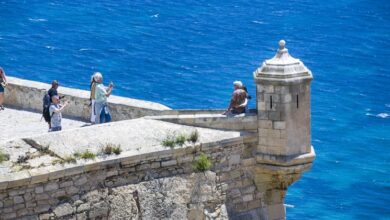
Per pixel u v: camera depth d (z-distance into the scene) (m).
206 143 36.22
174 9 154.38
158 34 138.50
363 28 151.38
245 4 162.38
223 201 37.19
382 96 118.81
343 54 135.88
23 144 34.03
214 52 130.25
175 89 111.25
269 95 36.53
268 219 38.28
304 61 132.25
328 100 116.44
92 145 34.53
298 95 36.50
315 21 154.00
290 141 36.75
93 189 34.12
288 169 36.91
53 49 127.06
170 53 128.00
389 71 128.88
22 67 118.75
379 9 163.00
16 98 44.84
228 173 37.12
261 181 37.78
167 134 35.97
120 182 34.69
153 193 35.38
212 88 111.62
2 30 137.12
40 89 44.00
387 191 91.62
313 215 85.56
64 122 41.94
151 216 35.34
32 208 32.94
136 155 34.69
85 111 42.34
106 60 123.19
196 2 160.25
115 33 137.50
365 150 101.94
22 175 32.56
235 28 145.62
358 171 96.06
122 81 114.31
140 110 40.28
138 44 132.00
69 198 33.66
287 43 140.38
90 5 153.00
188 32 141.00
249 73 119.31
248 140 37.12
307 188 90.62
